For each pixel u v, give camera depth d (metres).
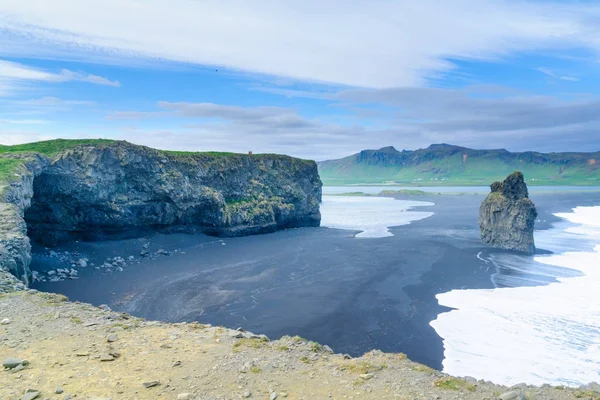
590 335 27.33
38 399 10.08
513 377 21.62
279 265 47.59
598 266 48.19
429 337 27.30
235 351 14.27
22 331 15.26
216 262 48.84
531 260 51.50
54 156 48.31
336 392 11.37
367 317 31.00
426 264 48.78
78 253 46.91
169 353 13.84
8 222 29.42
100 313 18.33
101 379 11.50
